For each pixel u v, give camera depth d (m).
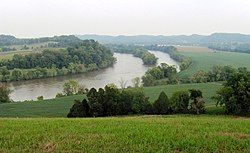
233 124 34.84
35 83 136.50
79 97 96.06
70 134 27.66
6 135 27.09
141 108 64.44
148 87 111.06
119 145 24.12
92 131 29.03
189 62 183.50
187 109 62.75
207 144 24.03
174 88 107.62
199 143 24.27
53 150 22.88
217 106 66.31
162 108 63.44
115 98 63.62
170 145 23.95
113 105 62.94
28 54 173.25
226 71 129.62
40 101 90.44
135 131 28.91
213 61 199.75
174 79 127.94
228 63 188.00
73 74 161.38
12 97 109.06
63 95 103.00
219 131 30.00
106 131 29.12
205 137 26.73
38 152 22.44
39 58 167.25
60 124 33.28
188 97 62.72
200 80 125.88
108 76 152.12
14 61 162.88
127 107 64.25
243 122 37.12
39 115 73.19
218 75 127.50
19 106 83.94
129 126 32.09
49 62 168.75
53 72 155.12
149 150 22.75
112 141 25.14
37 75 150.38
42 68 155.62
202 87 107.75
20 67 163.12
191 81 126.69
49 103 87.56
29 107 82.56
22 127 31.09
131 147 23.50
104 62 188.62
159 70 140.00
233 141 24.83
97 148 23.17
